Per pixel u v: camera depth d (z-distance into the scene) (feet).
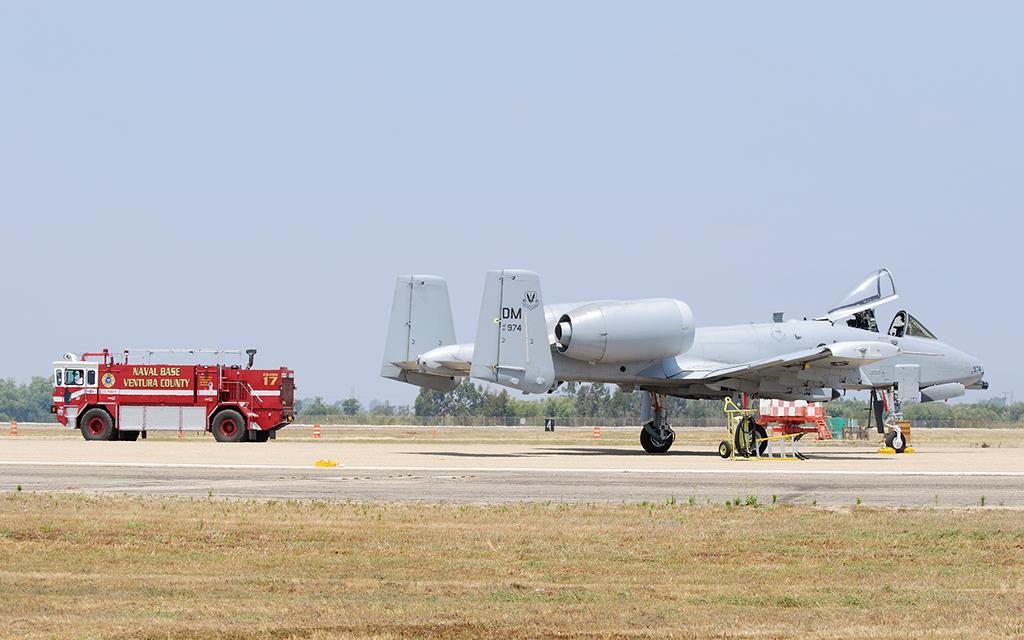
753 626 65.62
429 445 310.45
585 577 80.74
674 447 304.50
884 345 241.35
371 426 635.66
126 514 111.96
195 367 312.09
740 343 265.95
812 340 274.16
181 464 190.39
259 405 311.88
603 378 250.78
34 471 171.63
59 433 422.82
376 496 133.28
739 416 231.71
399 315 270.26
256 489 141.69
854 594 74.90
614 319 243.60
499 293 222.69
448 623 65.92
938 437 457.68
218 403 311.68
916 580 80.02
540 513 114.32
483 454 243.81
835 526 105.60
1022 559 88.48
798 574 82.12
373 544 94.22
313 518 109.70
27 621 65.67
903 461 220.23
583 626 65.51
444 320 272.31
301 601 71.87
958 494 139.44
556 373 249.14
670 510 117.60
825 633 63.93
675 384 255.70
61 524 104.32
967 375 292.40
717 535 99.86
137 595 73.36
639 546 93.81
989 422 648.38
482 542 95.40
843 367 260.21
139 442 302.66
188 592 74.49
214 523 105.81
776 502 128.26
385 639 62.28
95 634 62.44
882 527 104.99
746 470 182.60
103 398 312.29
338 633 63.41
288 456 223.30
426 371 261.44
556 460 213.66
